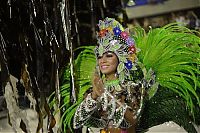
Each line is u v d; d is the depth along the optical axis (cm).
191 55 289
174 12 1008
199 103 280
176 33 296
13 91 321
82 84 307
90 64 311
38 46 327
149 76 275
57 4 317
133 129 277
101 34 274
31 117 409
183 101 288
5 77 321
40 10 328
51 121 310
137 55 293
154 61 294
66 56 312
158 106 290
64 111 309
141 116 283
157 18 1034
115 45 268
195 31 305
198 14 883
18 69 351
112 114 264
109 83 270
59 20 316
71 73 299
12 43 344
